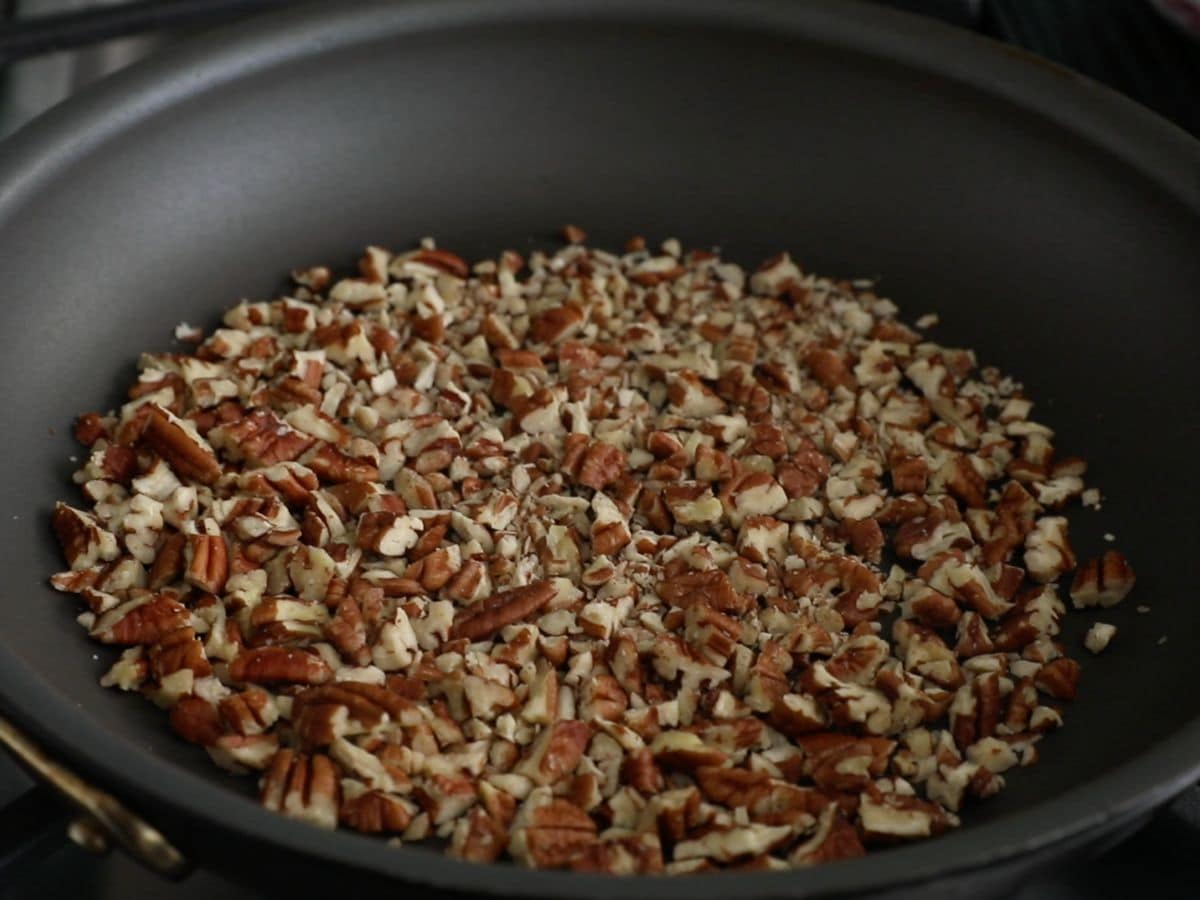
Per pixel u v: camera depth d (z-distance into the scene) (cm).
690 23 44
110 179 40
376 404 41
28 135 39
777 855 31
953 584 37
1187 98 44
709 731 33
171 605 35
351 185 45
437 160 45
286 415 40
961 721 34
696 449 40
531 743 33
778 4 44
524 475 39
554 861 31
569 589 36
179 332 42
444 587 36
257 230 43
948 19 47
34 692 28
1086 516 39
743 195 46
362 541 37
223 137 42
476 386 42
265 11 46
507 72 45
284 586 36
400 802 32
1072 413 41
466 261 45
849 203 45
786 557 38
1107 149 40
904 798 32
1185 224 39
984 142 43
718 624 35
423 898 26
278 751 32
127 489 38
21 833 31
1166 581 36
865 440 41
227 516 37
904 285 44
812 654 36
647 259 45
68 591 35
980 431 41
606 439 40
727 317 44
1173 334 39
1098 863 33
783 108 45
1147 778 27
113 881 34
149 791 26
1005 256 43
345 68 44
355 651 35
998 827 26
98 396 40
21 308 38
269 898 29
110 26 45
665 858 31
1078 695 35
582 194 46
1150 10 47
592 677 34
